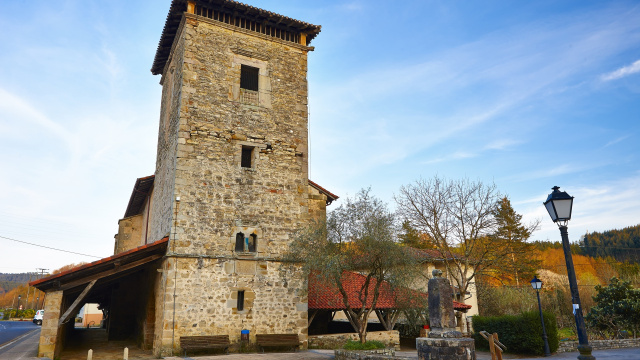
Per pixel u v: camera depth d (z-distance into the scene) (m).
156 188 19.41
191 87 16.05
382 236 14.83
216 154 15.91
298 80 18.56
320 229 15.45
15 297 88.75
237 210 15.80
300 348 15.60
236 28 17.53
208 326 14.26
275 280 15.78
